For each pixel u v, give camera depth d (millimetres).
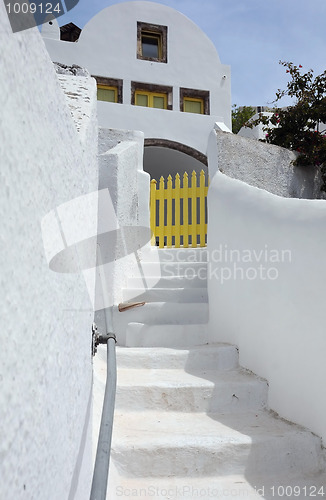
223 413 3828
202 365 4457
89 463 2482
